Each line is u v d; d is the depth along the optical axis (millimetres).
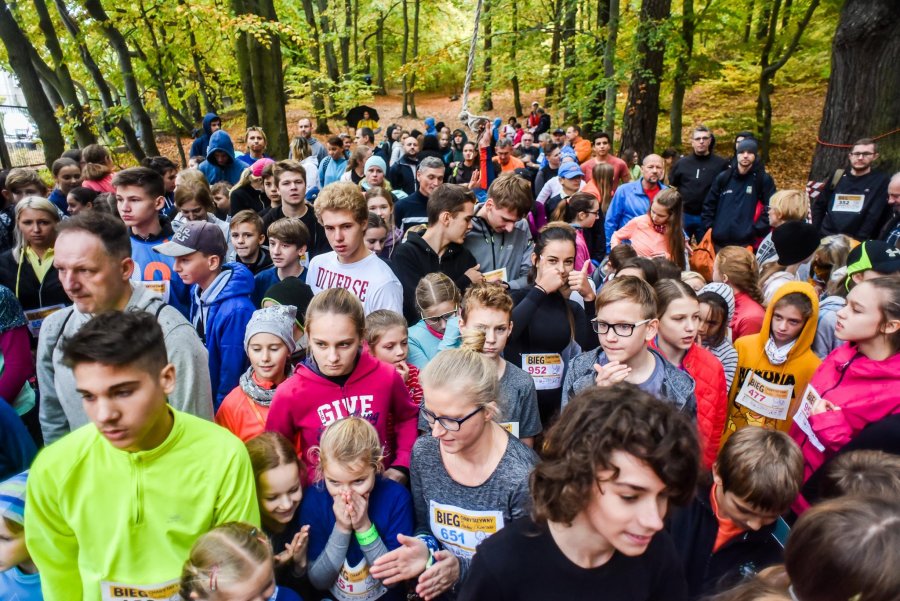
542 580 1348
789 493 1800
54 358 2252
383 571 1937
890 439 2115
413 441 2580
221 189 6211
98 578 1700
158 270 3594
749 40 15133
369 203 4766
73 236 2107
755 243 6453
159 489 1683
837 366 2459
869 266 3121
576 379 2688
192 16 10852
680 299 2668
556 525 1336
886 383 2285
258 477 2115
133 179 3457
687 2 11969
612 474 1168
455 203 3619
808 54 14039
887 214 5590
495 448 1994
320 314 2326
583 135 12570
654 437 1157
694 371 2738
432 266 3715
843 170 5926
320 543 2148
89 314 2209
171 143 20594
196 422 1781
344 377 2461
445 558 2002
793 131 14883
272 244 3730
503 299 2562
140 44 12242
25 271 3469
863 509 1136
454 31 30062
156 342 1586
